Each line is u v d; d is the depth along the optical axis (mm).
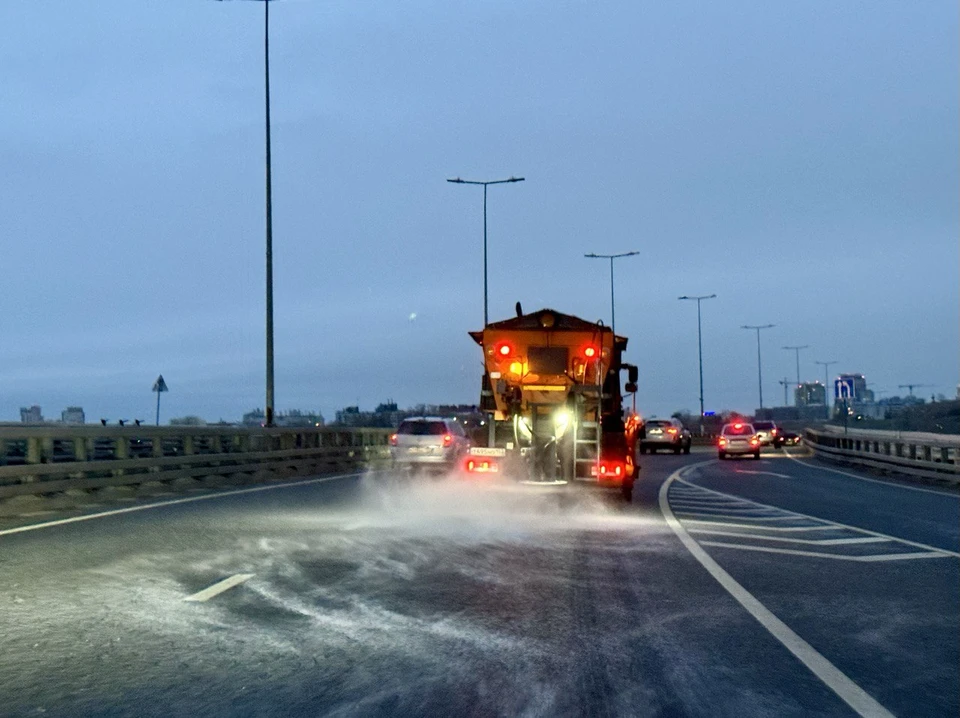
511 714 7055
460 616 10195
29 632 9211
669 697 7516
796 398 129750
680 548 15500
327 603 10695
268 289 34188
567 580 12383
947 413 68438
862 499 25781
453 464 34000
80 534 15727
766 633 9688
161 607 10305
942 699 7586
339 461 36188
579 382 22906
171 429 24375
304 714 6984
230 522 17688
